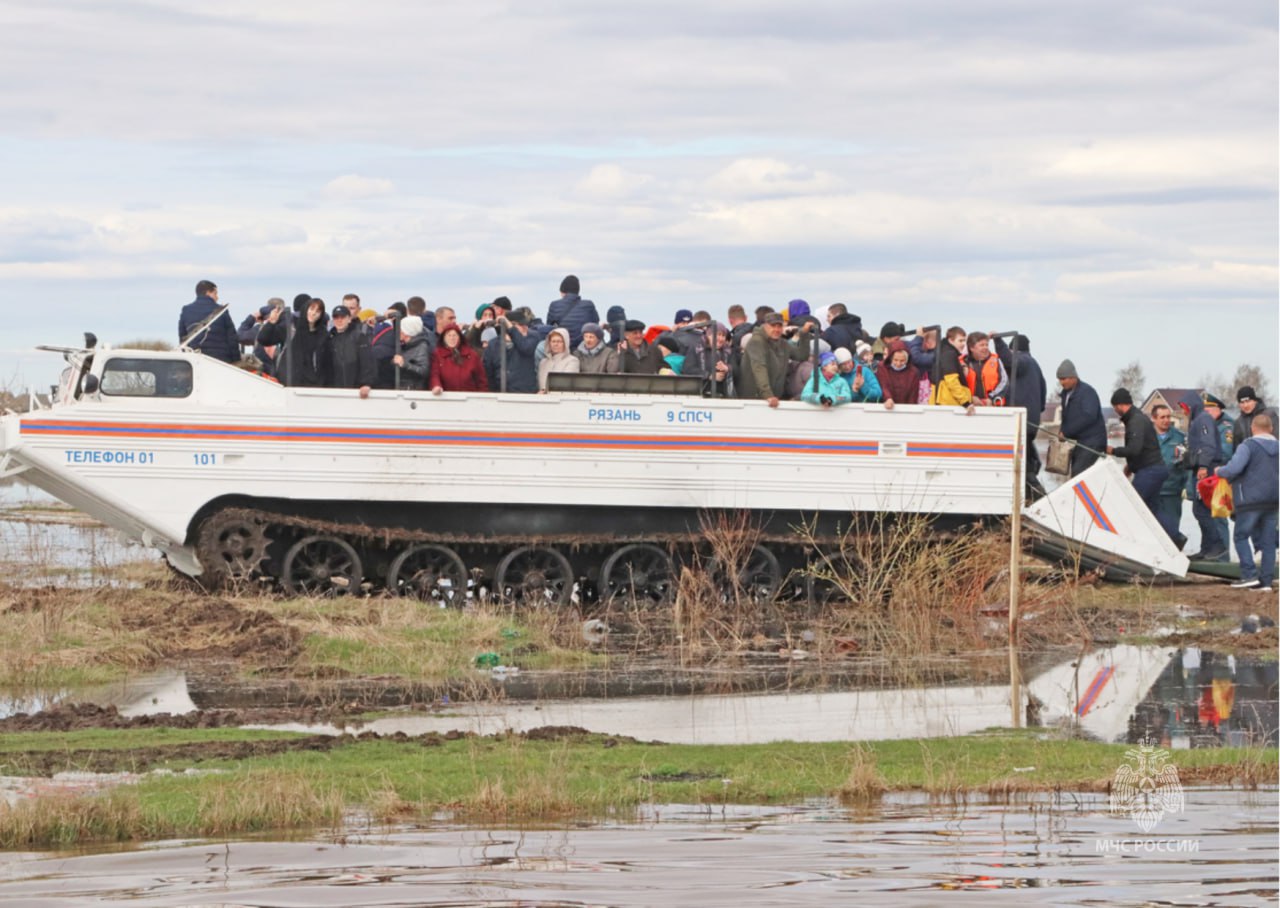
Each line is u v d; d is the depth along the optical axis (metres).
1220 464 34.59
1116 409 33.69
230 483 28.45
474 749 17.58
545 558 29.78
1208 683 22.75
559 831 14.48
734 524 30.16
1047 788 16.31
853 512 30.55
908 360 31.31
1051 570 30.64
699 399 29.92
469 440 29.12
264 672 22.45
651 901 12.20
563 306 31.34
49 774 16.36
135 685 21.59
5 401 30.59
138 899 12.27
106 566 32.09
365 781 16.09
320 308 29.31
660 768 16.89
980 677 23.30
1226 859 13.50
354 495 28.78
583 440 29.50
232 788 15.36
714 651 25.56
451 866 13.22
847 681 22.88
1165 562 31.84
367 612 26.17
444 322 29.42
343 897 12.29
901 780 16.53
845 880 12.75
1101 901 12.20
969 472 30.91
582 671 23.42
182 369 28.52
